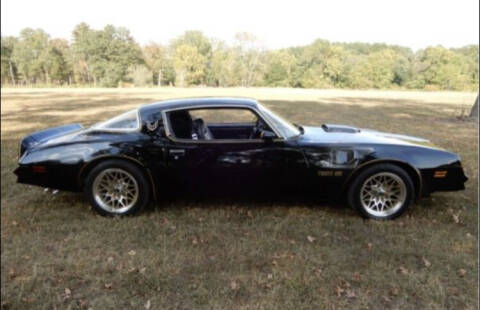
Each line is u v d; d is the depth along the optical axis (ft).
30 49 255.29
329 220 11.86
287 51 261.44
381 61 219.20
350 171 11.66
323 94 114.93
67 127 14.42
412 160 11.57
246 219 11.96
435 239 10.55
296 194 12.23
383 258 9.50
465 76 204.54
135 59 257.34
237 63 241.35
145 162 11.78
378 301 7.80
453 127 35.73
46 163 11.83
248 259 9.47
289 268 9.02
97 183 12.02
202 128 12.78
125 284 8.45
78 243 10.45
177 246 10.19
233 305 7.66
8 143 25.50
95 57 254.88
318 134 12.89
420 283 8.43
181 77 234.17
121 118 12.54
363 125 37.27
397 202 11.90
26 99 75.82
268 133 11.78
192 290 8.18
